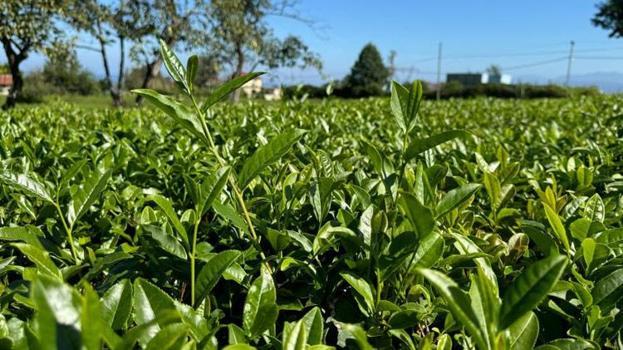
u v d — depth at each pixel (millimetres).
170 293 1550
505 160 2344
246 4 26359
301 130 1472
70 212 1551
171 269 1456
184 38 23781
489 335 870
